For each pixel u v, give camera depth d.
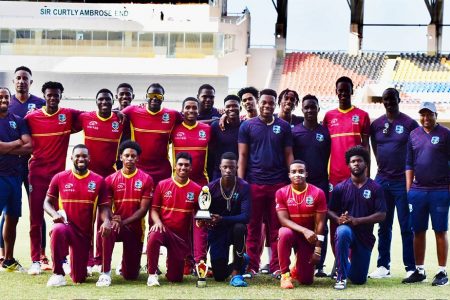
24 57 38.06
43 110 9.65
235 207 9.11
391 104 9.85
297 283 9.14
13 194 9.55
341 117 9.93
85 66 37.94
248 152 9.73
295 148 9.86
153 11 38.47
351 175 9.33
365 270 9.15
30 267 9.62
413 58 41.47
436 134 9.36
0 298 7.77
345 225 8.97
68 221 8.84
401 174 9.84
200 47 37.81
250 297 8.00
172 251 8.96
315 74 40.88
